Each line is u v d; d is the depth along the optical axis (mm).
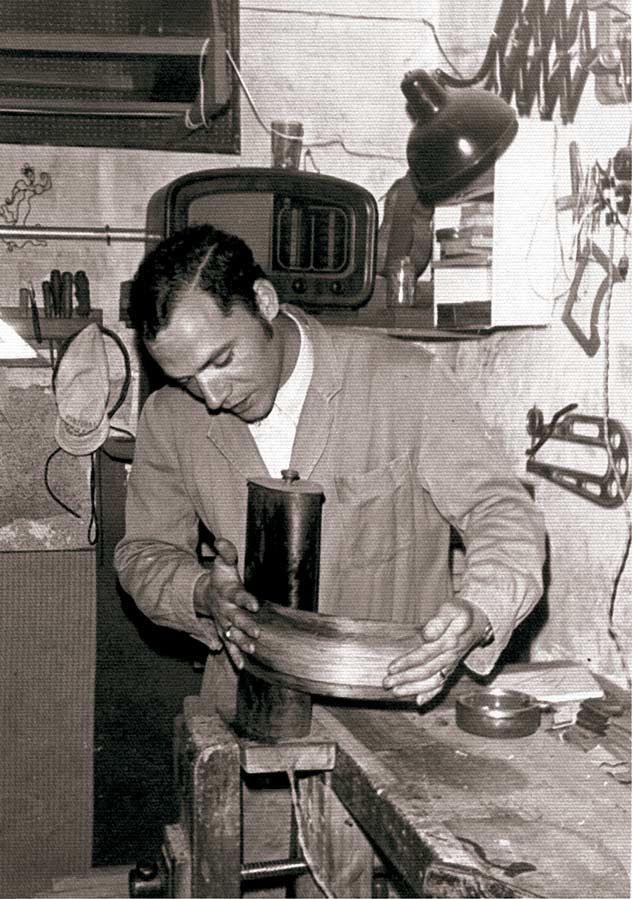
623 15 2381
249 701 1478
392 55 3418
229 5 3197
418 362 1834
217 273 1504
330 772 1487
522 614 1515
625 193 2385
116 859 3229
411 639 1354
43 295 3086
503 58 3004
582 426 2621
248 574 1470
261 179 2770
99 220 3229
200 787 1448
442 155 2299
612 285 2445
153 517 1919
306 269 2838
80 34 2381
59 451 3197
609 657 2518
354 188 2834
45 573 3170
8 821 3166
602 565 2541
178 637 3211
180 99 2682
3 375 3156
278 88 3352
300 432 1784
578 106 2578
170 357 1509
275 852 1776
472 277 2773
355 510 1801
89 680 3193
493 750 1420
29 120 3098
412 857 1177
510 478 1733
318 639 1357
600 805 1247
